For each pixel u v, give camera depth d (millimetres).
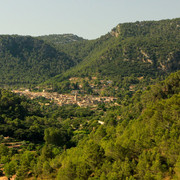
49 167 64500
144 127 67312
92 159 58062
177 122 62281
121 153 58125
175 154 50781
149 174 47812
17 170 69062
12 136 111062
